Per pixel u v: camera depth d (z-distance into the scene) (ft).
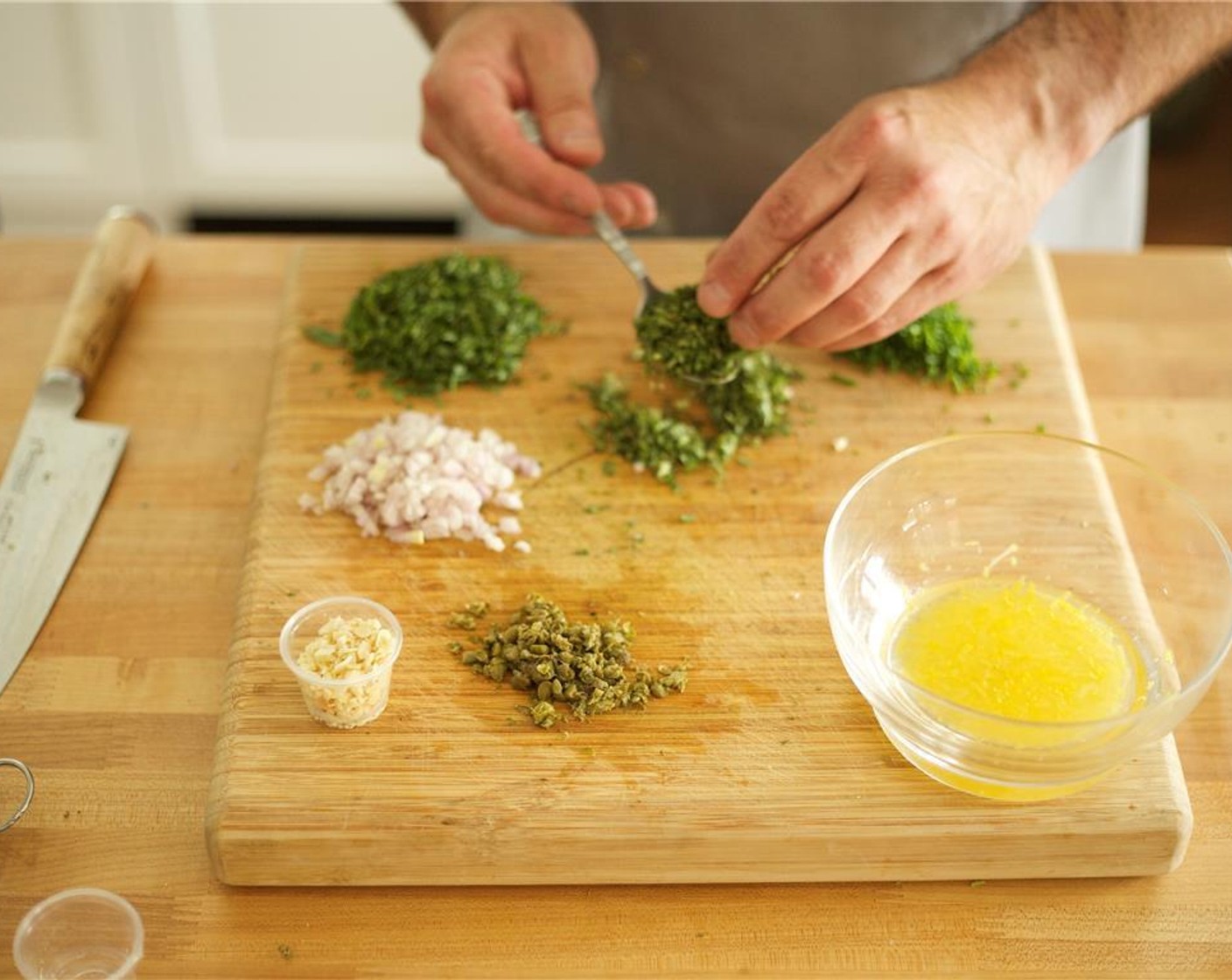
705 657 2.85
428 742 2.72
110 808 2.71
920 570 2.95
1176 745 2.83
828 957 2.59
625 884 2.68
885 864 2.66
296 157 5.70
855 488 2.84
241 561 3.07
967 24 3.66
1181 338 3.55
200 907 2.62
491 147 3.40
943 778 2.67
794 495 3.13
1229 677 2.93
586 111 3.49
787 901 2.66
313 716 2.74
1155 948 2.60
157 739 2.80
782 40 3.70
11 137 5.55
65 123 5.54
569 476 3.16
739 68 3.76
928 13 3.64
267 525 3.05
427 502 3.04
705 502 3.11
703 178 3.97
